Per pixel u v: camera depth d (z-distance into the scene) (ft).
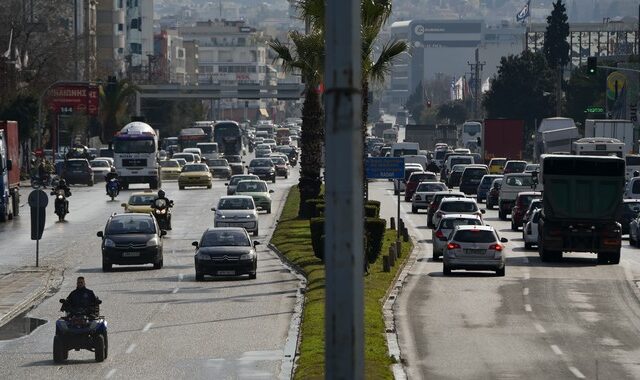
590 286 315.37
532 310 269.85
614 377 189.06
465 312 265.95
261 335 240.12
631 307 276.62
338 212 92.17
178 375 197.98
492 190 638.53
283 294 307.58
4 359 218.18
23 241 467.93
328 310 92.53
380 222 343.46
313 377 183.11
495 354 211.61
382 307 271.28
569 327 245.65
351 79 92.32
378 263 362.33
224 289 321.52
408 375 190.60
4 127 564.30
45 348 230.68
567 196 375.66
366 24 362.94
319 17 353.72
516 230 508.12
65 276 359.25
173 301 297.53
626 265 372.58
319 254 368.68
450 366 199.31
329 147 92.79
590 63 649.20
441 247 384.68
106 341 215.51
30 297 308.40
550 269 359.46
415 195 605.73
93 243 459.73
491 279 331.57
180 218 570.46
